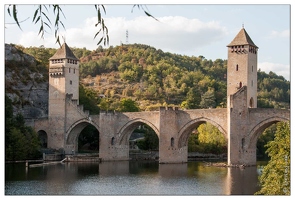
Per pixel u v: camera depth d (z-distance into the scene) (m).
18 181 88.00
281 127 56.94
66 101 146.38
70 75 148.12
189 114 126.06
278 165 50.69
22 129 130.50
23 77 165.88
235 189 79.56
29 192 75.88
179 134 127.81
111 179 92.88
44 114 166.62
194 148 153.25
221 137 155.38
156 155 145.00
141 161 135.88
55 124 147.75
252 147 118.94
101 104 185.88
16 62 167.62
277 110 113.81
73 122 145.00
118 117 137.25
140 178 94.50
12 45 172.88
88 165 122.12
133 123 135.25
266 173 53.56
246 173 102.38
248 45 120.94
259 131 118.88
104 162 132.00
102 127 136.75
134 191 77.75
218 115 120.69
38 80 169.50
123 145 138.75
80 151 159.50
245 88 119.25
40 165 119.75
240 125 117.00
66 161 132.25
